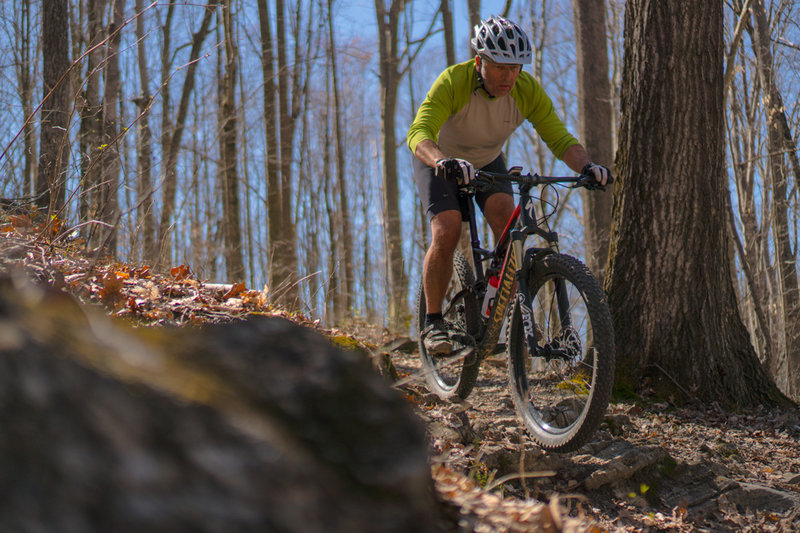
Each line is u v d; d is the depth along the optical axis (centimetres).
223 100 1273
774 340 1617
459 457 284
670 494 328
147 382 67
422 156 340
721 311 501
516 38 337
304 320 377
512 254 327
